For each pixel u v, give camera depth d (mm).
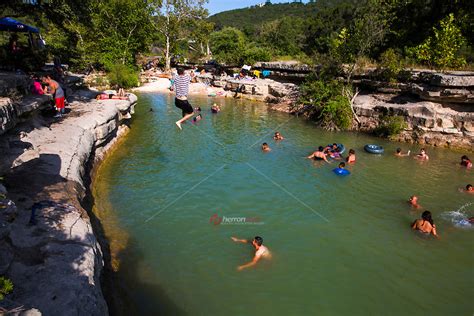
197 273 8141
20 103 10445
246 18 163375
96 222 9562
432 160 16297
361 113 21578
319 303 7375
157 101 30156
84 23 16484
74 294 4684
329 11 74562
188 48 59656
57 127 11750
